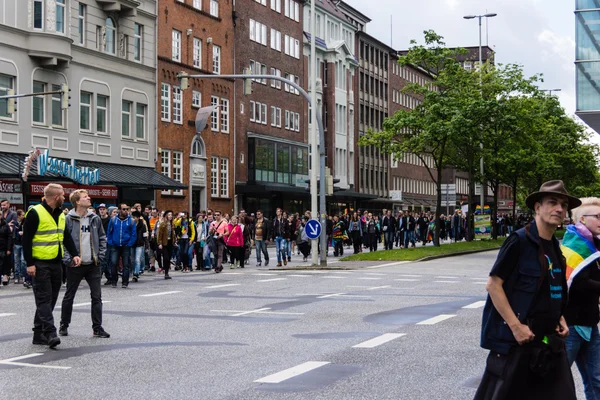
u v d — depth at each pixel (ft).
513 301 18.63
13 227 84.64
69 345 41.73
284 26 241.76
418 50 164.55
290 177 237.45
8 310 58.18
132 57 164.25
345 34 298.15
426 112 161.17
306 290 73.46
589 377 25.11
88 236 44.96
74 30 146.61
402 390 30.07
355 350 39.55
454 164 199.00
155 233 104.99
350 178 294.46
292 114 245.86
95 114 152.15
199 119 183.62
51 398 28.96
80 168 137.18
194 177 187.11
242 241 111.96
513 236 18.85
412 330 46.68
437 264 115.75
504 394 18.42
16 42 133.18
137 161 164.55
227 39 206.08
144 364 35.91
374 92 326.24
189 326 49.03
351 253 158.81
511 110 168.14
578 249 24.25
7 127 130.93
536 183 264.11
